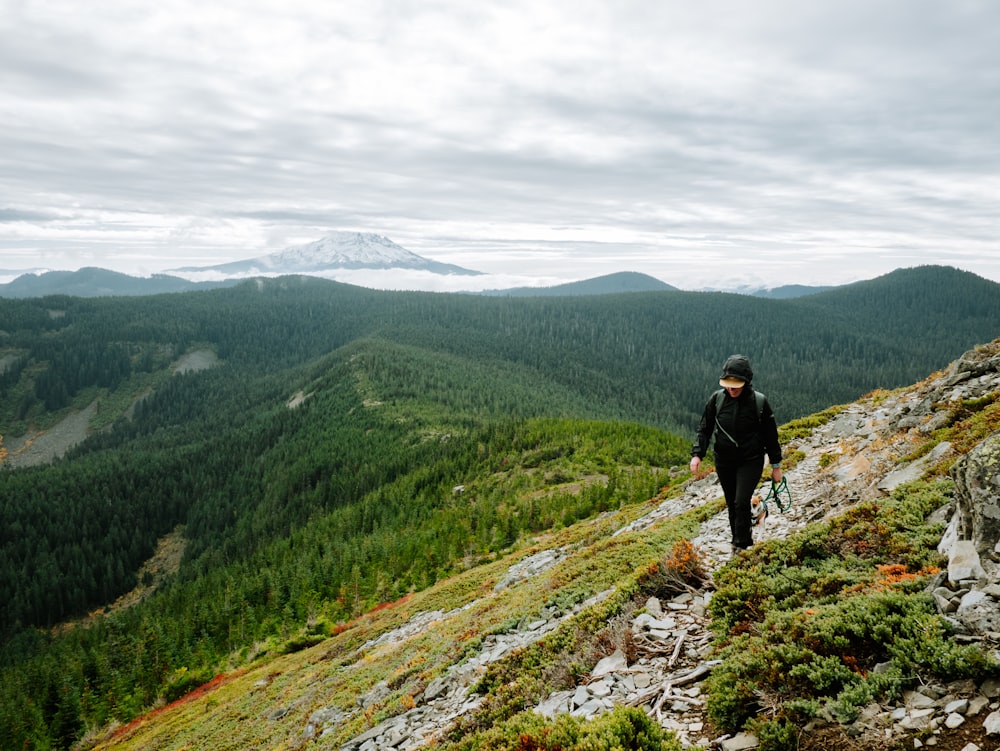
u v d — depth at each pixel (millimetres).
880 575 6520
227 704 35250
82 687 68625
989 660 4359
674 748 5152
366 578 80812
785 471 17906
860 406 23562
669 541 15359
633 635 8047
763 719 5020
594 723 5613
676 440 127438
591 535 25719
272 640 69938
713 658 6676
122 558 147750
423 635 23156
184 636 74062
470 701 10344
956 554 5758
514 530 86000
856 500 11555
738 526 8391
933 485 8523
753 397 8039
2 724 64250
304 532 117938
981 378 14984
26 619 126438
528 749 5812
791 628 5988
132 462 192125
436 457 141375
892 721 4434
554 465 116938
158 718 48625
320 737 15531
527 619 14344
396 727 11531
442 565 80062
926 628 4969
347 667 26891
